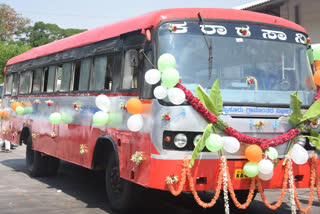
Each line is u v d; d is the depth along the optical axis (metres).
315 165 5.96
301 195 8.83
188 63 5.57
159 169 5.30
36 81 10.64
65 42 9.20
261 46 6.01
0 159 13.70
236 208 7.39
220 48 5.77
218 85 5.38
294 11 16.03
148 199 6.96
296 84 6.13
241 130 5.52
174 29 5.64
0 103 13.52
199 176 5.32
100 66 7.36
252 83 5.79
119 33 6.81
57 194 8.32
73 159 8.18
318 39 15.41
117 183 6.73
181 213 6.98
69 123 8.43
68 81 8.66
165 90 5.32
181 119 5.29
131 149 6.07
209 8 5.95
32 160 10.55
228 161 5.45
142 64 5.98
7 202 7.46
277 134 5.75
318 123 5.99
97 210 6.98
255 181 5.60
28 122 10.91
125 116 6.32
